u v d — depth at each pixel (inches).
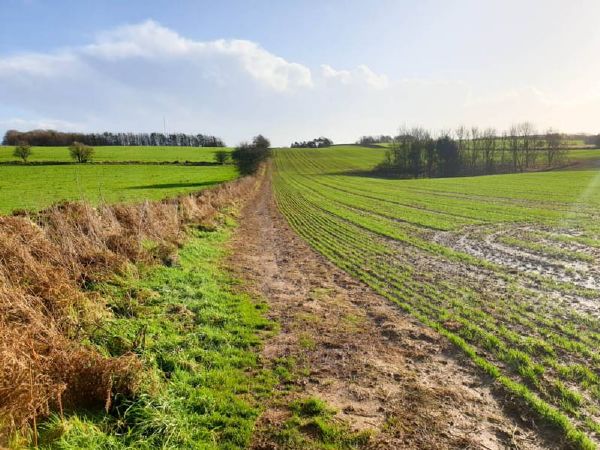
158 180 2027.6
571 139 4977.9
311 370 261.1
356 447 187.9
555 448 185.5
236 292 415.5
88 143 5216.5
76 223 431.8
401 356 281.0
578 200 1242.0
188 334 295.9
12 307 238.4
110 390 199.3
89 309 281.7
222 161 3321.9
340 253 627.2
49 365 198.5
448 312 362.0
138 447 179.6
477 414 212.7
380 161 4522.6
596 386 232.8
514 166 3464.6
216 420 205.6
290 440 192.5
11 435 160.6
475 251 631.2
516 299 396.5
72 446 167.3
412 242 703.1
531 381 242.1
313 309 374.6
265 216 1112.8
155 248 470.0
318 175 3294.8
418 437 194.4
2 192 1369.3
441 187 1974.7
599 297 395.9
